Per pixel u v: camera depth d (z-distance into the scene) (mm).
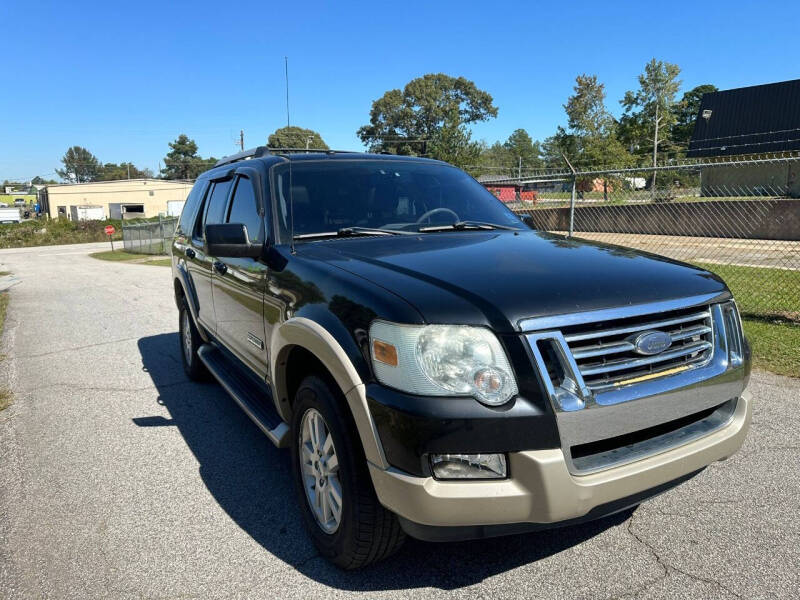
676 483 2537
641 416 2309
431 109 71688
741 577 2580
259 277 3330
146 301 11844
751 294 8953
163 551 2896
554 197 22453
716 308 2625
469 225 3691
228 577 2678
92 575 2715
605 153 38562
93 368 6410
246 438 4340
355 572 2693
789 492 3293
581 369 2217
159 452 4102
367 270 2652
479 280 2430
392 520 2441
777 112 42281
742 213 18750
